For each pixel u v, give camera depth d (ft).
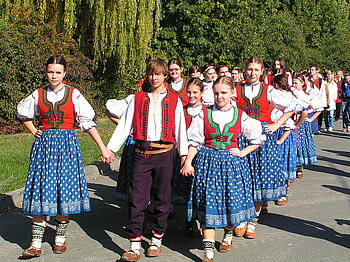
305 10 100.63
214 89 14.08
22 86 40.81
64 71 14.39
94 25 48.55
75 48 45.39
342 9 109.40
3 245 15.34
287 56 76.38
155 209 14.65
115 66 54.75
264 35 73.72
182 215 19.15
